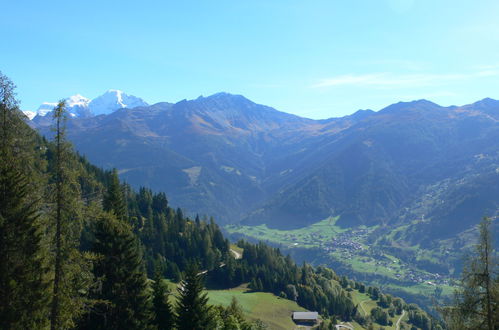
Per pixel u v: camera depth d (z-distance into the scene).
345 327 160.50
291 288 165.00
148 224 162.50
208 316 45.88
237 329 60.78
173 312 47.47
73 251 26.36
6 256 25.44
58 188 25.67
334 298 174.88
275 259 199.75
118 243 36.44
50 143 26.23
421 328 187.75
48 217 25.97
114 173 44.34
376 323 183.38
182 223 189.88
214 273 170.00
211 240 190.75
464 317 24.58
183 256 160.50
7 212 25.52
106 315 35.31
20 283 25.56
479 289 24.45
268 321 132.50
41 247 26.67
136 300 37.69
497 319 23.73
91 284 29.64
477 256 24.56
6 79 25.69
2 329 24.67
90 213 27.34
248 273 174.75
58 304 26.94
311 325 143.75
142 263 42.75
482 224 24.61
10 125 26.08
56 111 25.61
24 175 26.61
